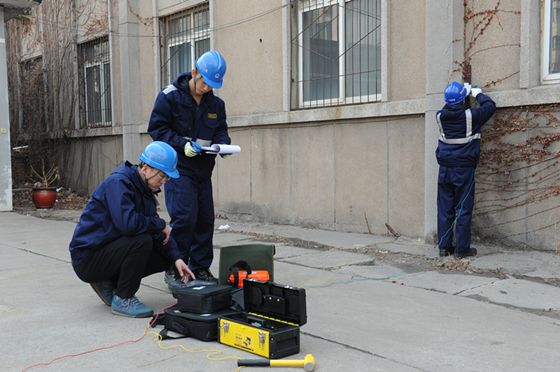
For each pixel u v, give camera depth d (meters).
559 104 5.75
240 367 3.21
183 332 3.73
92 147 13.52
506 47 6.14
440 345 3.57
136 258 4.08
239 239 7.67
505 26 6.13
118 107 12.56
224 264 4.34
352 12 7.83
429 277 5.35
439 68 6.44
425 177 6.70
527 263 5.66
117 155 12.73
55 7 14.42
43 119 15.20
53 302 4.60
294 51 8.64
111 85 12.60
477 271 5.50
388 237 7.33
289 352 3.37
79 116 13.91
